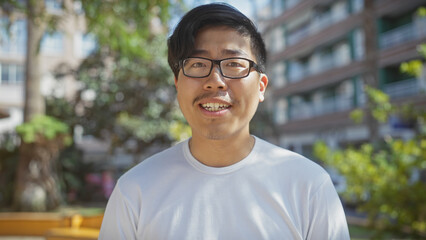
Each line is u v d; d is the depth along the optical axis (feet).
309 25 88.48
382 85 64.69
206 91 4.68
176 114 49.37
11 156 45.19
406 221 14.52
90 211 38.11
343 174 16.25
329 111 82.12
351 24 71.05
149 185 4.89
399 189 14.51
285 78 96.02
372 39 62.39
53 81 62.08
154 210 4.75
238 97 4.73
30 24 35.91
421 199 13.97
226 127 4.69
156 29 45.88
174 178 4.90
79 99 53.21
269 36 101.50
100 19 21.74
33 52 36.01
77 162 52.08
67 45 71.72
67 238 18.12
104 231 5.01
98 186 53.47
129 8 21.48
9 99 75.87
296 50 88.53
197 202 4.72
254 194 4.73
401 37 63.57
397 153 15.46
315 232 4.70
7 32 22.95
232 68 4.75
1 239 24.29
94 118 52.24
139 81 51.85
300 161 4.99
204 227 4.62
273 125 78.54
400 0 61.11
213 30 4.76
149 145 55.31
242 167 4.84
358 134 72.84
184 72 4.81
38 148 35.40
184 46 4.77
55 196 37.27
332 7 80.28
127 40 23.27
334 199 4.83
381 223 15.35
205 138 4.79
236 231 4.59
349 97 75.77
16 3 20.10
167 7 21.38
